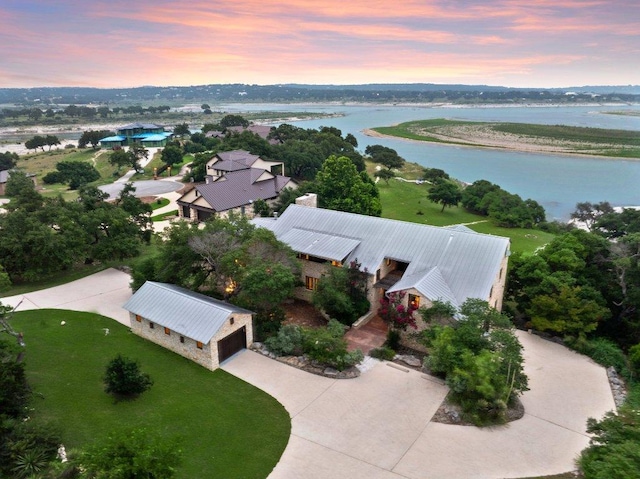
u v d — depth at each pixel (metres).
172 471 18.14
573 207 107.00
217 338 32.09
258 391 29.83
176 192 91.81
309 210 48.47
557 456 24.81
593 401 29.94
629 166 152.12
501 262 37.94
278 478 22.86
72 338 35.91
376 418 27.50
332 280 38.62
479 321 31.39
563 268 40.56
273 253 39.56
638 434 20.64
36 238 44.62
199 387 30.08
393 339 35.69
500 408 27.50
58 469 20.55
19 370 25.59
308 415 27.64
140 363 31.92
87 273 50.81
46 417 26.25
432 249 40.00
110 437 19.44
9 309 32.00
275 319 37.31
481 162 162.00
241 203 74.19
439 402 29.11
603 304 38.59
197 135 148.88
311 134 134.38
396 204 97.00
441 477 23.17
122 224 51.34
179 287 39.91
